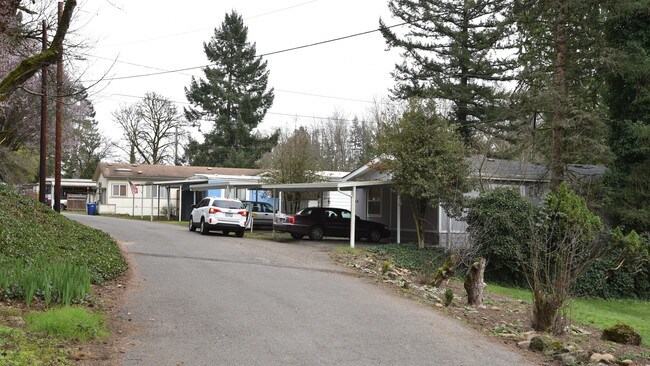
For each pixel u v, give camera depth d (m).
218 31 54.72
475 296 12.98
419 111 21.70
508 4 27.62
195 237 22.56
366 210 29.53
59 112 23.41
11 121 23.91
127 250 16.94
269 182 33.22
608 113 25.11
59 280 8.53
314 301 10.81
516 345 9.01
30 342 6.49
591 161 23.58
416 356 7.56
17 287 8.37
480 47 33.81
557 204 18.47
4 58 14.45
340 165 61.47
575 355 8.37
